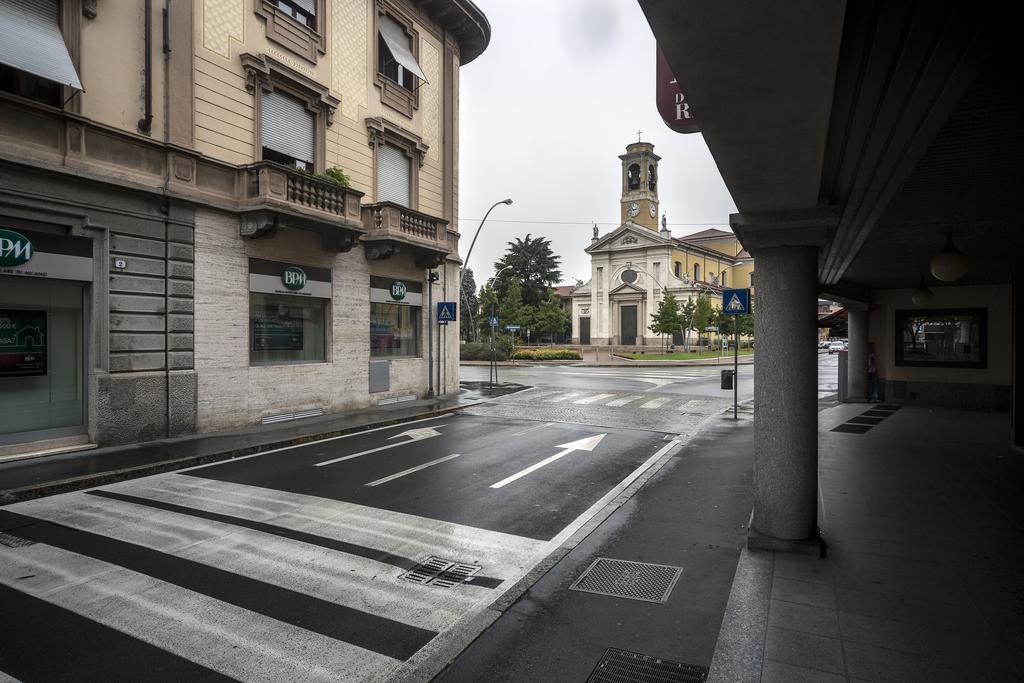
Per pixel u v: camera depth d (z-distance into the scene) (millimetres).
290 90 13852
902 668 3393
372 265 16438
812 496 5348
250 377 12734
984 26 3006
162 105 11039
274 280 13352
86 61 9828
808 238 5168
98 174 9805
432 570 5125
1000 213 7547
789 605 4238
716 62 2941
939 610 4129
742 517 6520
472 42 21094
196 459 9367
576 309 69062
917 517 6277
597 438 11938
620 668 3527
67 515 6609
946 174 6082
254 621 4156
